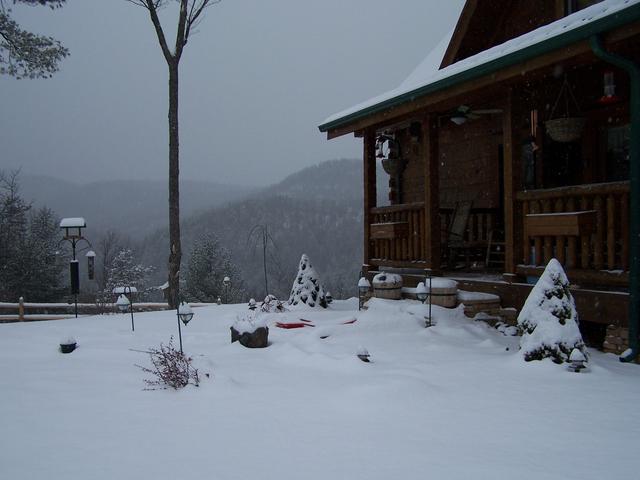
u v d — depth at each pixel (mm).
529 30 9555
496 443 3348
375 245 10297
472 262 11000
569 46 5809
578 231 6191
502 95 7766
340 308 10742
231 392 4566
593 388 4469
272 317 8742
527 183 10133
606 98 7305
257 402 4289
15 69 14352
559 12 8547
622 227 5891
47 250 25000
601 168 8742
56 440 3609
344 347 6238
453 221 10312
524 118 9602
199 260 25875
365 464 3072
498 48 7074
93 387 4992
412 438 3451
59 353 6738
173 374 4902
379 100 8977
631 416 3803
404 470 2980
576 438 3412
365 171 10383
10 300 22625
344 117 9945
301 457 3195
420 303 8055
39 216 26344
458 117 9344
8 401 4559
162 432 3705
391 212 9805
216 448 3381
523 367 5121
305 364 5535
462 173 11797
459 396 4289
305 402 4258
